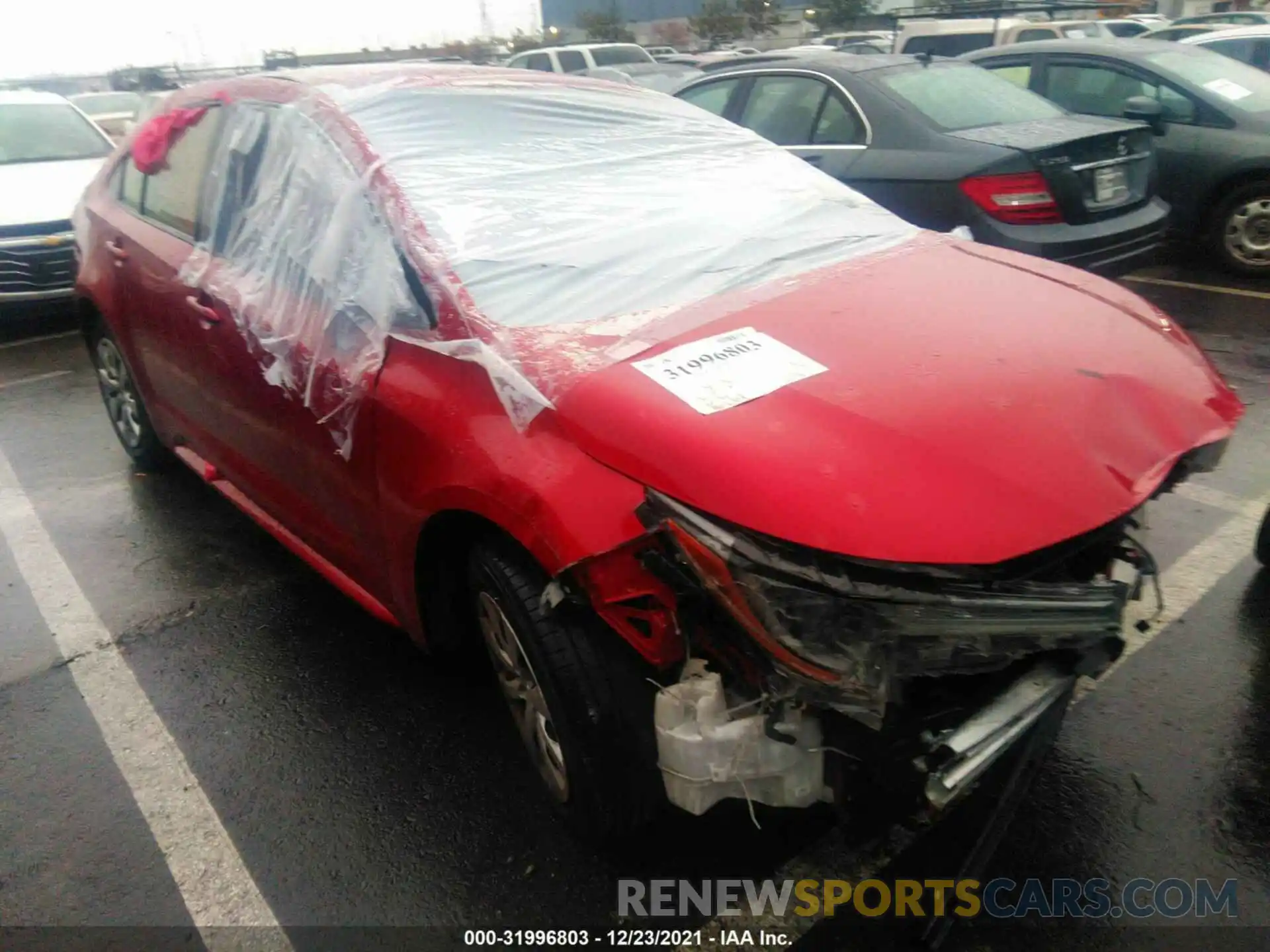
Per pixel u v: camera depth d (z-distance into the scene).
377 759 2.79
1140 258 5.62
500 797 2.63
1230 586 3.41
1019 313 2.51
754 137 3.63
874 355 2.24
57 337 7.10
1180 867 2.34
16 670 3.27
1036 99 6.17
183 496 4.47
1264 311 6.32
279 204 2.96
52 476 4.75
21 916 2.35
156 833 2.57
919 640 1.81
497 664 2.51
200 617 3.52
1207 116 6.98
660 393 2.07
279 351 2.79
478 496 2.17
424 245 2.54
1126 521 2.03
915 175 5.38
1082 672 2.01
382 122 2.92
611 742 2.10
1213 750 2.68
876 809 1.97
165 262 3.49
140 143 3.94
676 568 1.89
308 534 3.19
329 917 2.31
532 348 2.27
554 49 15.85
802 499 1.83
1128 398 2.21
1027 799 2.54
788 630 1.80
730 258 2.79
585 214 2.87
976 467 1.93
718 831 2.45
